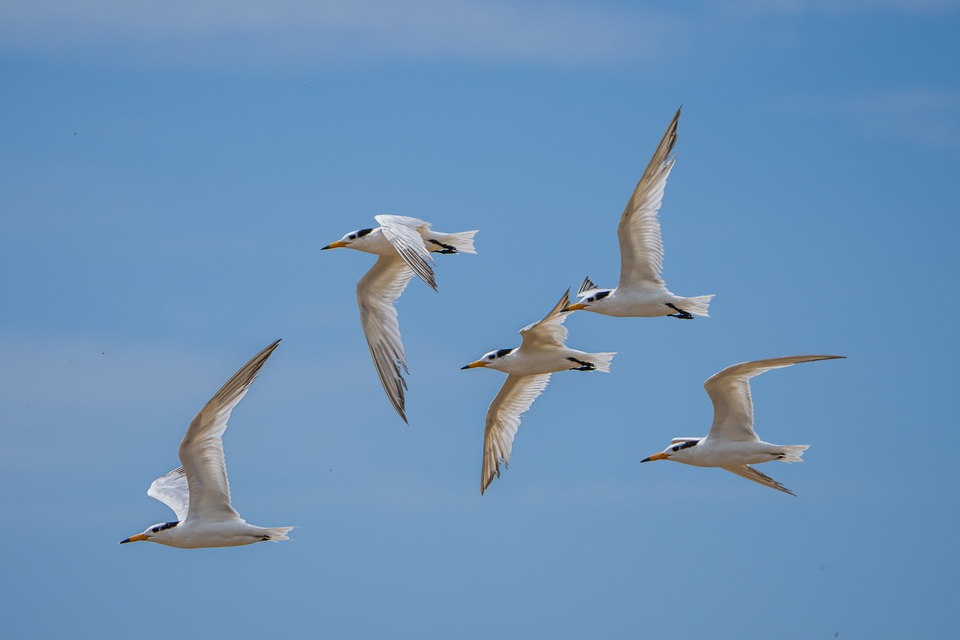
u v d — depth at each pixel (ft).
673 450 78.74
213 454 69.67
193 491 70.59
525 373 84.99
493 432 91.35
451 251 84.17
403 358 87.20
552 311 79.00
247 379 68.90
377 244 87.35
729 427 77.82
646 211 79.77
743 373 74.64
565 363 84.48
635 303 81.41
